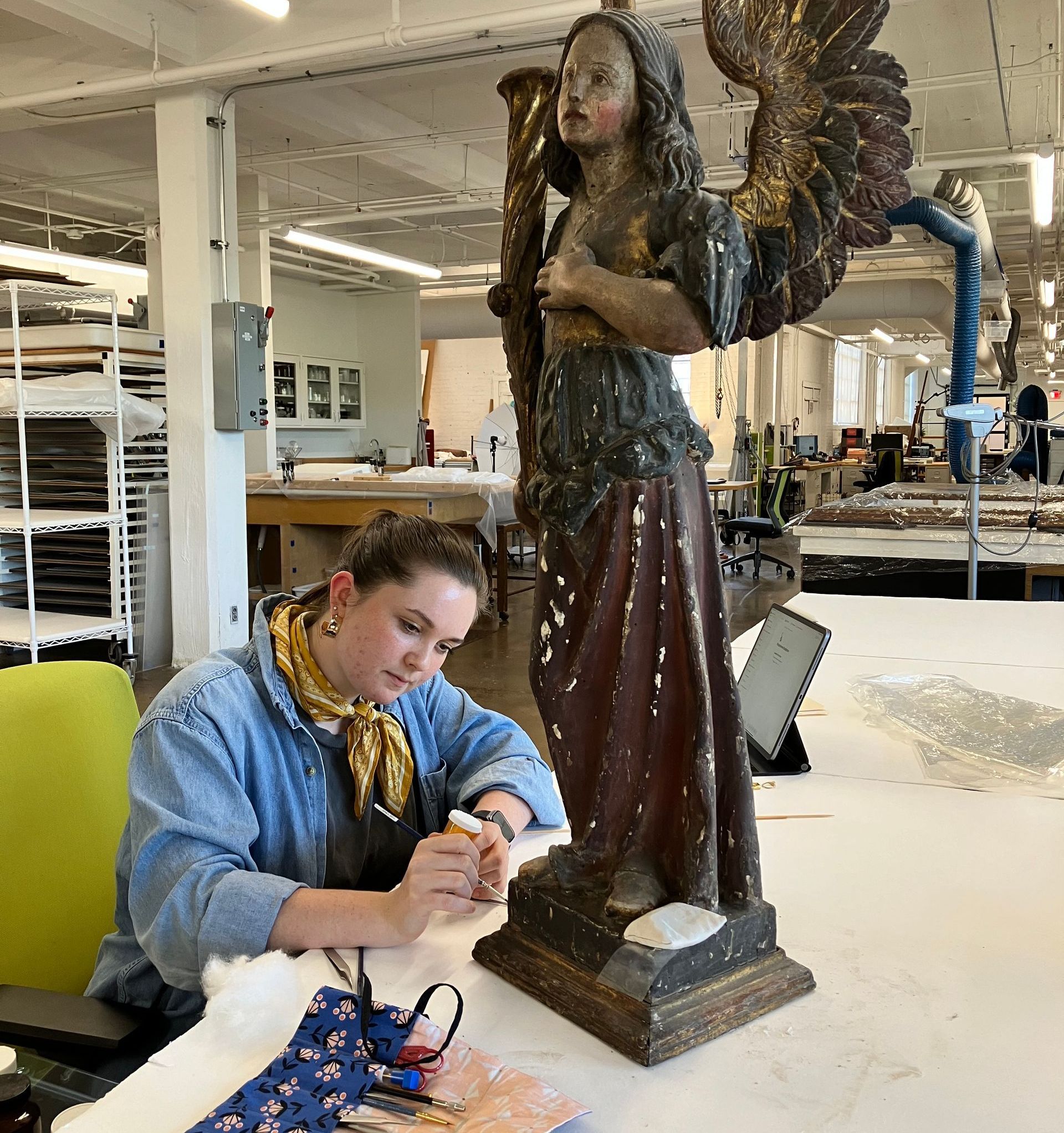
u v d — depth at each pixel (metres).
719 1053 0.83
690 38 5.19
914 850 1.26
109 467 4.67
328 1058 0.80
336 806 1.26
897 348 22.44
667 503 0.87
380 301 11.84
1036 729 1.68
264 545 7.04
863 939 1.03
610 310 0.81
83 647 5.07
